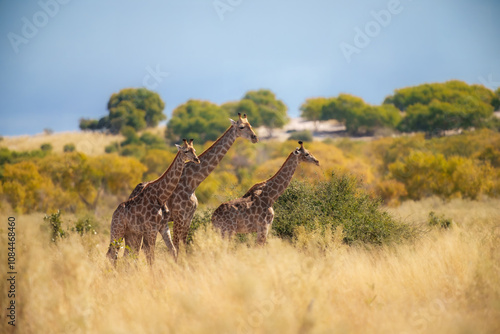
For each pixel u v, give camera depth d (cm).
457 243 1538
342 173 2284
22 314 992
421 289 1170
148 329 895
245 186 2584
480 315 975
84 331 941
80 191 7044
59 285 1088
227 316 862
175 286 1174
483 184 5641
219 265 1236
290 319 833
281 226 2023
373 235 1956
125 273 1399
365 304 1051
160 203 1703
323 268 1135
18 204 6231
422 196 5981
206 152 1862
